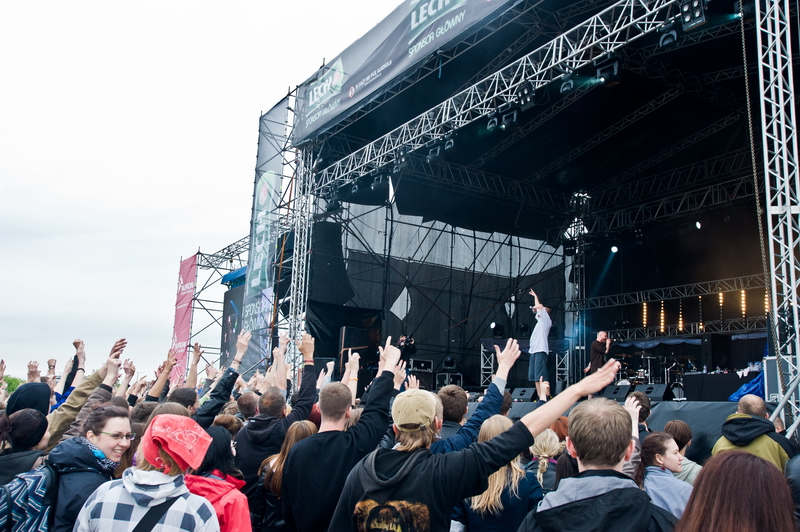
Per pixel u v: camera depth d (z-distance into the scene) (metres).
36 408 3.99
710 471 1.88
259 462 4.33
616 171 21.41
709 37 14.22
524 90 13.48
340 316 19.41
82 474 2.98
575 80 12.91
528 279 23.03
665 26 11.10
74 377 6.17
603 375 2.70
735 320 19.92
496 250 22.83
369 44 16.14
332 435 3.33
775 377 8.36
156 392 5.15
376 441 3.38
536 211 23.12
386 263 20.64
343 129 19.05
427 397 2.82
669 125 18.81
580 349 22.52
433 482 2.58
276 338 19.06
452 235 22.14
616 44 11.97
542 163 21.14
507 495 3.34
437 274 21.59
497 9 12.70
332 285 19.61
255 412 5.33
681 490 3.30
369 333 19.36
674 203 21.09
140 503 2.40
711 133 18.80
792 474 2.45
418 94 17.97
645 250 22.22
